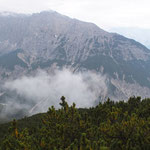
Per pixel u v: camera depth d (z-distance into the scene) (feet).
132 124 49.88
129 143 44.98
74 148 39.78
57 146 44.52
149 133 47.60
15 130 50.93
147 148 43.68
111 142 46.42
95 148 39.52
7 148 42.27
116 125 51.11
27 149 42.91
